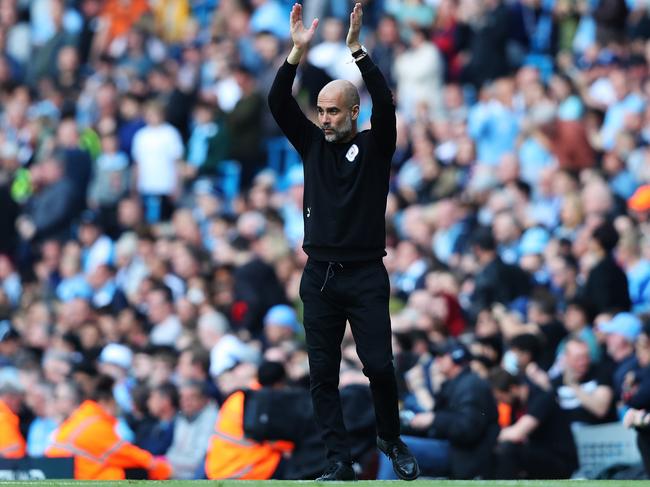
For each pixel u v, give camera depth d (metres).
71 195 67.56
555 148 58.84
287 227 60.62
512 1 70.69
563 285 48.22
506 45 69.31
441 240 55.78
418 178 61.38
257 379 37.59
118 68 77.88
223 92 71.94
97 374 42.53
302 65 68.50
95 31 81.31
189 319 50.56
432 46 68.25
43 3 83.12
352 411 35.72
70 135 68.88
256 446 36.91
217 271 54.09
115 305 56.66
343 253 25.84
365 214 25.80
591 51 65.25
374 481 24.03
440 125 63.12
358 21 25.59
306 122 26.41
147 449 41.41
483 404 36.03
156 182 68.19
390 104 25.58
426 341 40.12
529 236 51.22
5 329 53.06
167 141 68.50
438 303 46.41
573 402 40.00
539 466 37.06
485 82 68.81
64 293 61.00
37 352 51.16
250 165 68.19
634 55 62.59
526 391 37.78
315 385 26.34
